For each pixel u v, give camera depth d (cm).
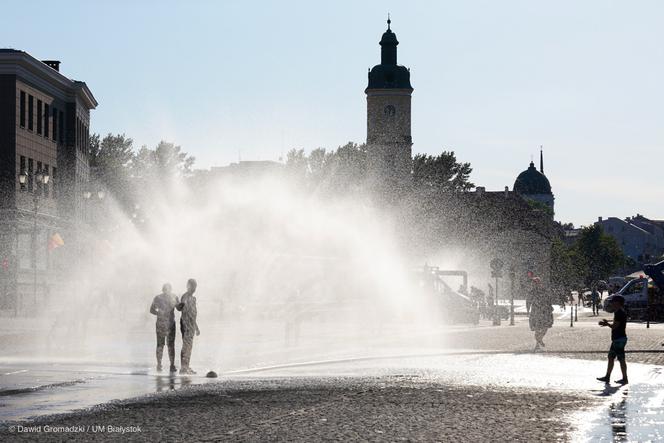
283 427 2284
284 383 3297
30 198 11612
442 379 3462
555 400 2850
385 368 3903
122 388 3111
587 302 18712
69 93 13638
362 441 2080
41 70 12031
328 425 2322
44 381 3312
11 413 2511
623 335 3359
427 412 2567
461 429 2264
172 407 2645
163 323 3688
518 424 2353
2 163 11175
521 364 4116
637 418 2472
